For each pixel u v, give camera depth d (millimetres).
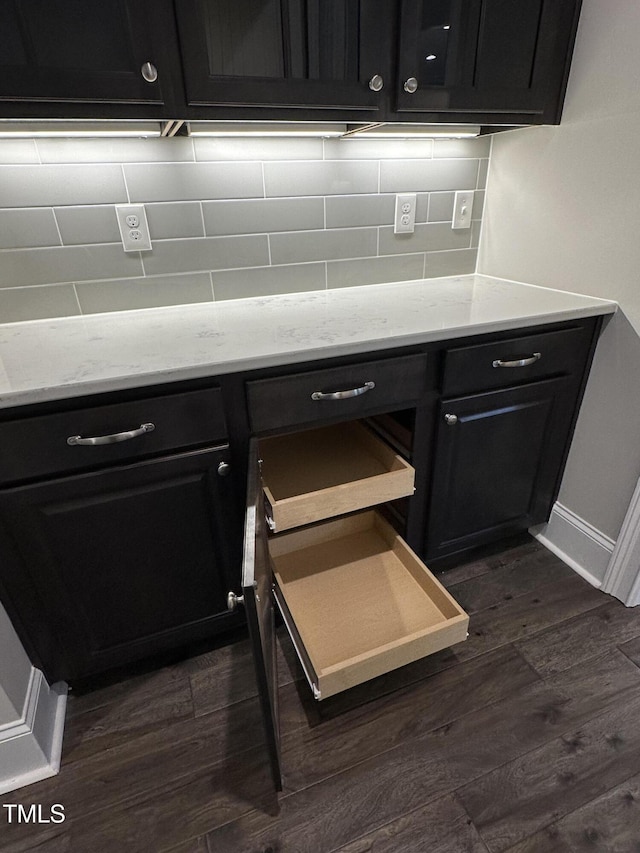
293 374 1067
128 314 1350
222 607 1282
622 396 1364
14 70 836
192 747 1135
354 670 1049
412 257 1634
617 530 1456
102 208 1245
